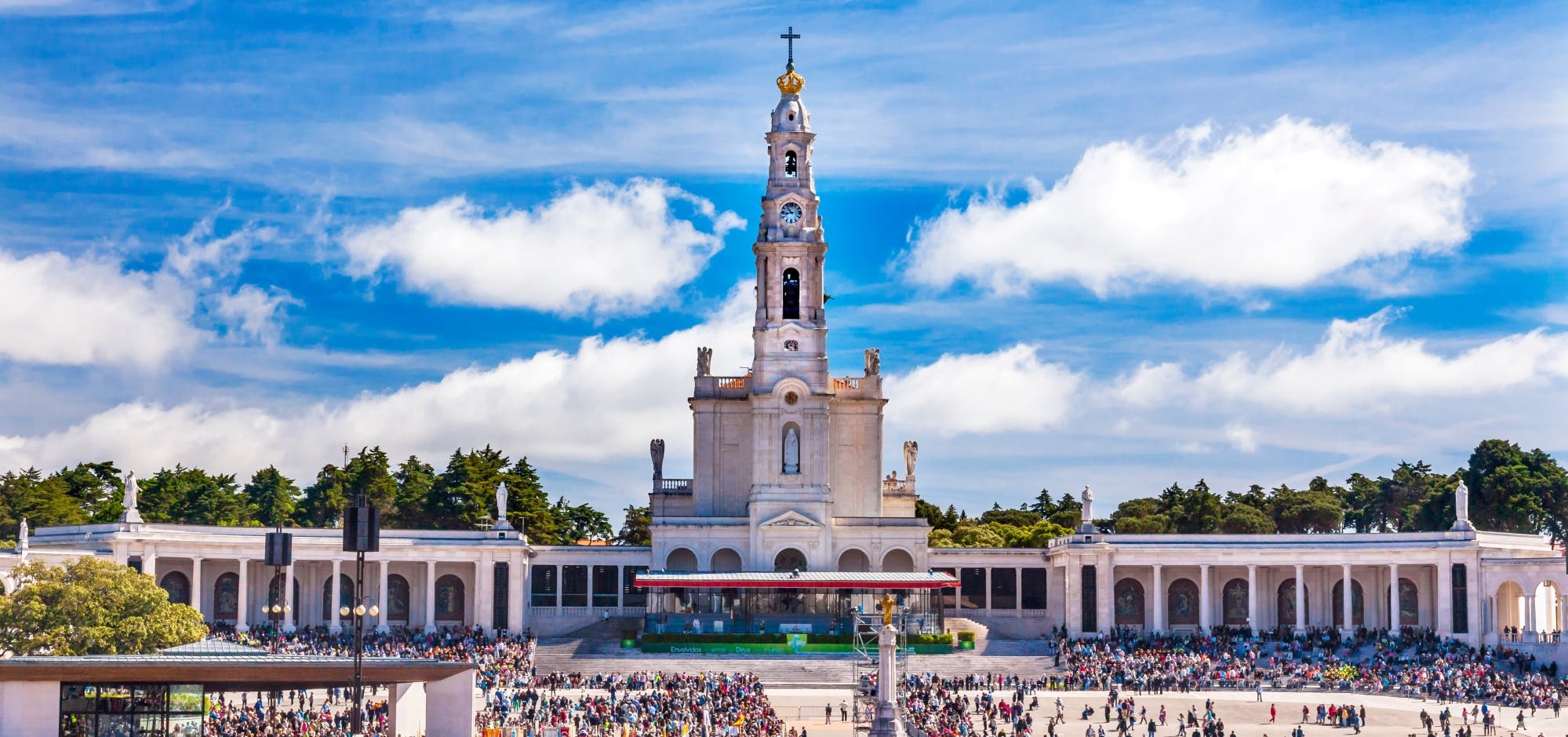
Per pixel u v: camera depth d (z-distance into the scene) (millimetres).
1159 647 176625
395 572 189875
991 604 196250
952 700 145375
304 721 125625
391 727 114562
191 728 105688
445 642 173875
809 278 197625
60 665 99688
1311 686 160250
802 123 199375
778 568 192250
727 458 199750
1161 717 141375
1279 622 192625
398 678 106938
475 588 186750
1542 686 152750
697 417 199750
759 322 196625
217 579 181625
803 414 194000
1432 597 185625
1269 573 193000
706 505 198625
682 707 139000
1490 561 175625
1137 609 193250
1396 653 170000
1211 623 189000
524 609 188625
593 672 166125
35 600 127625
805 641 176125
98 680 100875
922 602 184375
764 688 158500
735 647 175750
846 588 180250
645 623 183250
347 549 103125
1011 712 142750
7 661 99438
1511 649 167375
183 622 132250
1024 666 169750
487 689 149125
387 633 177875
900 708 133750
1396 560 180125
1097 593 187500
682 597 188500
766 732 129250
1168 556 187125
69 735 102438
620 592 194875
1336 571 192250
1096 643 179000
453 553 184750
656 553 192750
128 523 171000
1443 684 153875
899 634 175750
